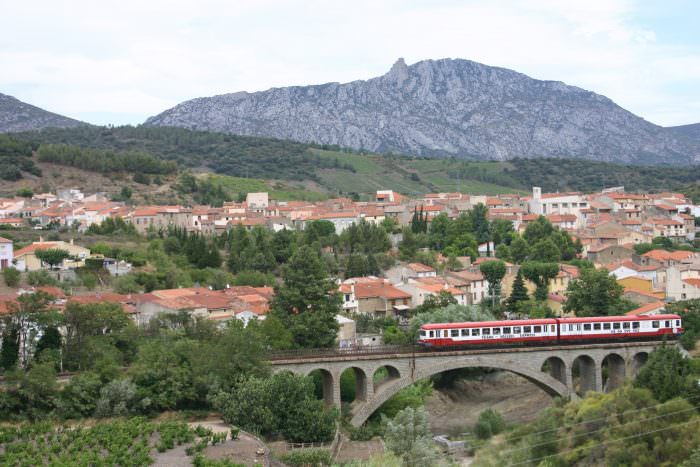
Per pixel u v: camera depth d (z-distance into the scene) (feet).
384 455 324.39
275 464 315.58
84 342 402.31
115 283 554.87
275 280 645.92
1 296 451.53
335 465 319.88
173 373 377.91
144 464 298.97
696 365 372.38
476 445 367.04
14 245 642.63
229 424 361.30
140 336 426.51
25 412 350.23
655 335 458.09
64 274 563.07
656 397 350.02
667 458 299.99
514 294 636.89
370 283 625.82
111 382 363.97
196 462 295.69
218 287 604.49
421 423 352.69
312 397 375.25
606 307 538.88
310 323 449.06
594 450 317.83
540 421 366.84
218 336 421.59
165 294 522.47
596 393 374.43
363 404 410.93
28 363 381.19
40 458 295.69
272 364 394.32
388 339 513.86
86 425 345.92
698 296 595.06
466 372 525.34
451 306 528.63
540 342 451.53
